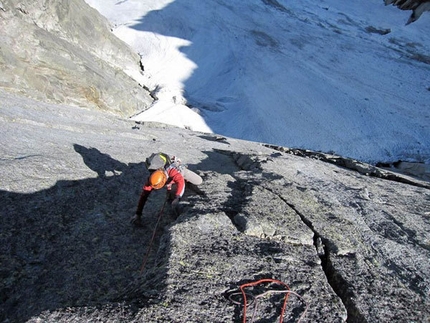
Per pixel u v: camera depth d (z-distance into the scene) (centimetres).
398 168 2888
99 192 664
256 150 1420
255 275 399
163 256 418
